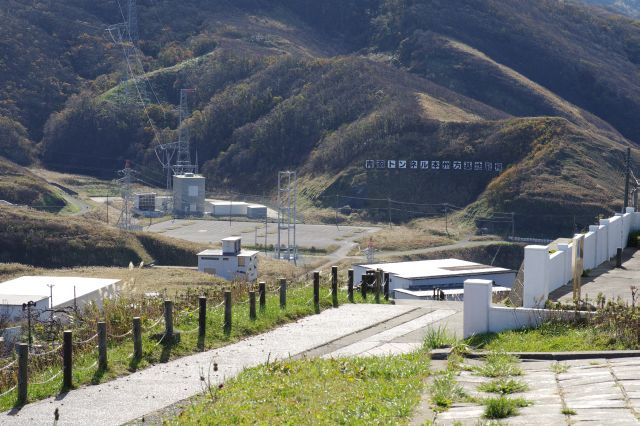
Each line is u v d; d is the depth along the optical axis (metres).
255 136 160.38
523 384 13.07
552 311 17.09
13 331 24.95
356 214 124.81
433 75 190.88
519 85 184.38
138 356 17.33
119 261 79.50
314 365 15.64
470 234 109.75
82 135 169.50
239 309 22.19
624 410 11.19
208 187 154.12
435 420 11.62
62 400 14.80
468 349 15.97
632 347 15.06
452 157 132.75
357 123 151.38
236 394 13.91
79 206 123.62
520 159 127.88
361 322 21.61
